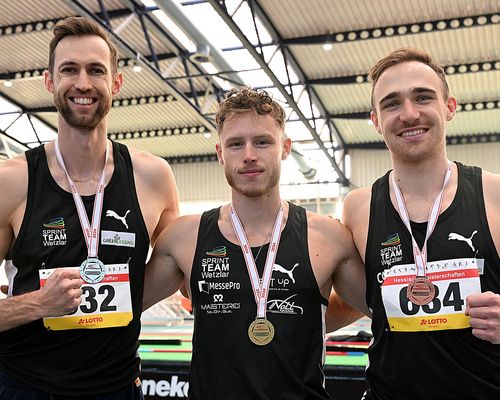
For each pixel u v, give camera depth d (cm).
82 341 187
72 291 172
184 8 693
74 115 187
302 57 873
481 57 864
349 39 790
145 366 289
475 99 1029
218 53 768
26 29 809
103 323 188
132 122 1177
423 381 173
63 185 197
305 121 966
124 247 196
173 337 389
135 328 198
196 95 982
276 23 777
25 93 1058
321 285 192
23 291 188
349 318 229
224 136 193
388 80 187
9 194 191
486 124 1149
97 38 195
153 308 534
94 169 201
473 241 177
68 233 191
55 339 186
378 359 183
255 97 193
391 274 182
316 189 1347
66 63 188
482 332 160
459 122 1141
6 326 173
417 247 181
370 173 1291
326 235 198
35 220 190
